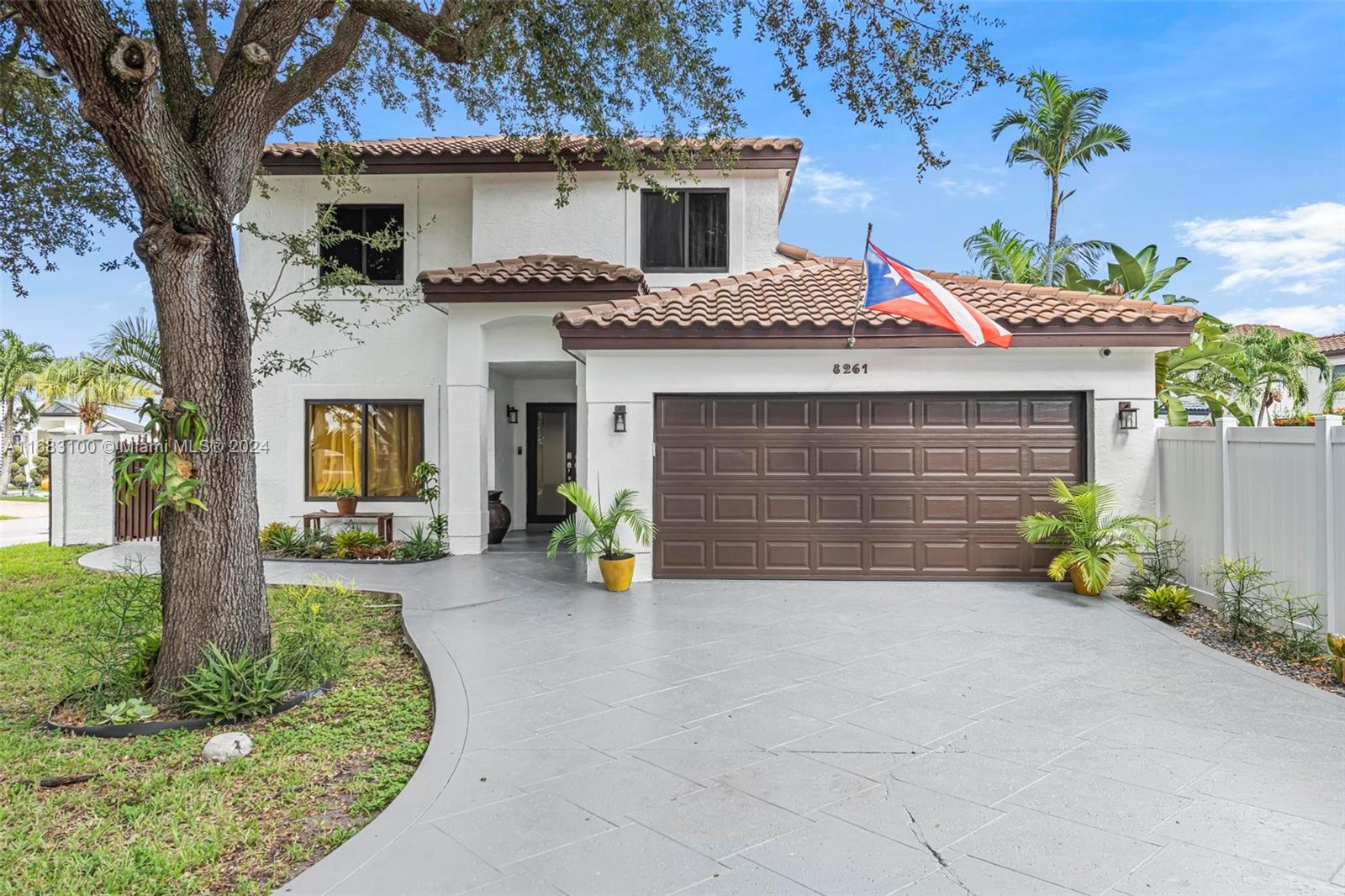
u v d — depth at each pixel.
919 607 8.71
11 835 3.80
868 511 10.20
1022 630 7.69
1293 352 20.44
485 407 12.86
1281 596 7.18
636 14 7.75
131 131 5.20
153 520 5.84
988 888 3.21
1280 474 7.27
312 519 13.14
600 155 12.57
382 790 4.30
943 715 5.35
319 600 8.94
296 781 4.42
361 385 13.51
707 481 10.31
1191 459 8.91
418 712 5.64
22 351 35.09
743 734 5.04
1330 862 3.39
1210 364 15.59
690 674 6.33
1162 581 9.05
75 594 9.62
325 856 3.56
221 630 5.75
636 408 10.23
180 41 6.02
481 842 3.63
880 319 9.71
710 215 13.50
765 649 7.07
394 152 12.65
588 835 3.71
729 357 10.15
